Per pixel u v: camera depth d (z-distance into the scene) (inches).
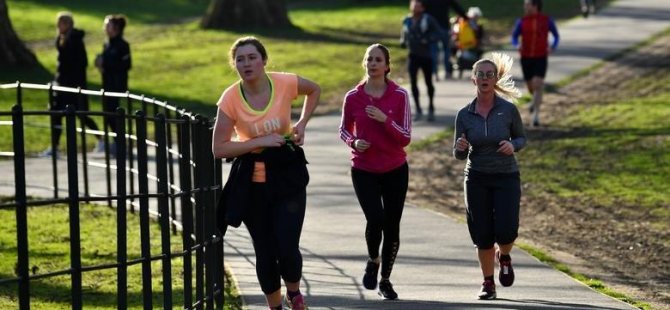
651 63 2630.4
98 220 1273.4
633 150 1685.5
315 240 1125.1
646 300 935.7
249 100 711.7
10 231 1193.4
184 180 771.4
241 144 703.1
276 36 3405.5
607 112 2042.3
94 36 3432.6
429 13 2431.1
